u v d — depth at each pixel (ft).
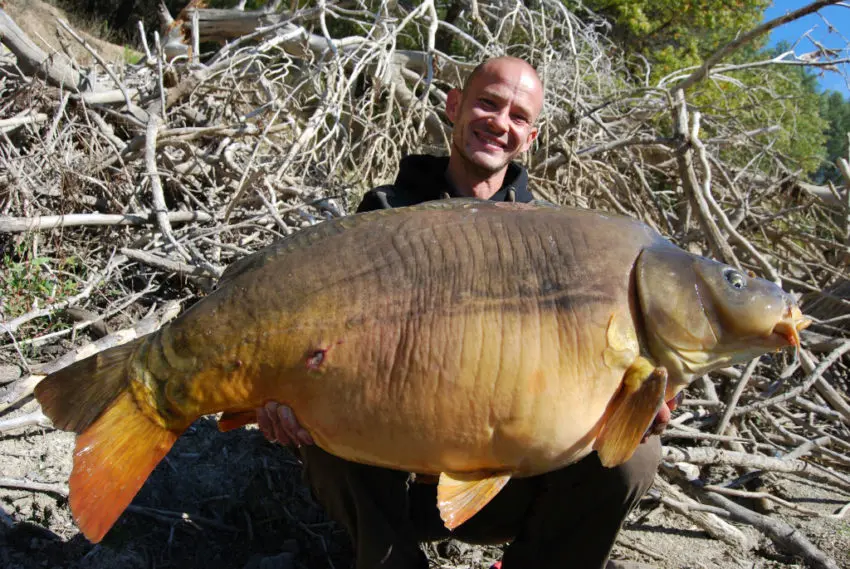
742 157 28.91
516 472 7.41
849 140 22.00
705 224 17.20
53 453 11.25
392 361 7.13
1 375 12.17
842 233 21.07
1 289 13.43
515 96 10.00
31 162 15.78
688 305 7.25
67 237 15.14
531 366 7.06
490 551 11.07
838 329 17.28
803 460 14.92
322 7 22.34
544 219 7.45
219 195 17.69
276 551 10.52
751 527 12.12
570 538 8.77
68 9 56.18
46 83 18.25
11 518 9.96
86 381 7.59
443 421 7.13
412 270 7.23
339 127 19.76
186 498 10.98
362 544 8.58
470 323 7.09
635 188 23.70
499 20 25.49
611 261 7.32
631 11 52.65
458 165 10.32
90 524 7.27
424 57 25.94
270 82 20.39
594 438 7.27
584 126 23.38
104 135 16.79
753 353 7.44
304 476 9.22
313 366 7.20
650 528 12.11
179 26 30.71
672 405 8.47
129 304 14.25
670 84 30.96
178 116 19.51
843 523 12.63
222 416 7.97
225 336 7.30
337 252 7.33
